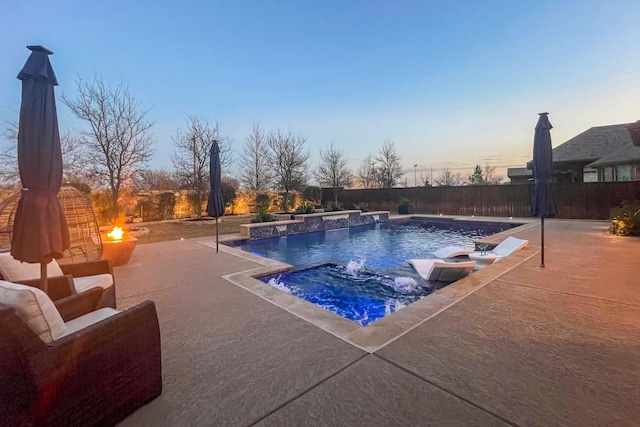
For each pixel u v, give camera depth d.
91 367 1.68
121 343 1.84
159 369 2.08
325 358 2.56
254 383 2.22
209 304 3.91
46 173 2.37
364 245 10.10
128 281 5.00
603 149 18.23
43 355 1.49
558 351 2.60
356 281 5.96
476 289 4.30
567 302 3.73
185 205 17.28
